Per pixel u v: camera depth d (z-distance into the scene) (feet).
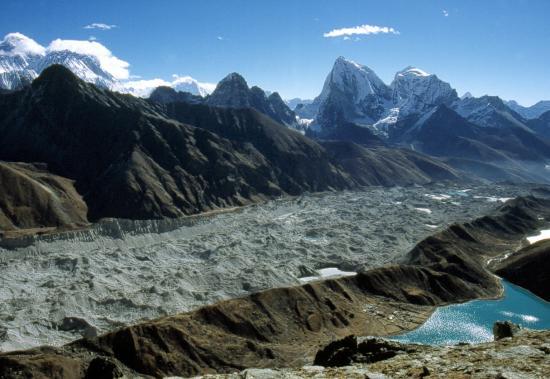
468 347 97.60
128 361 269.85
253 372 85.92
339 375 83.51
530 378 69.46
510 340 99.71
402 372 81.51
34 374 232.12
